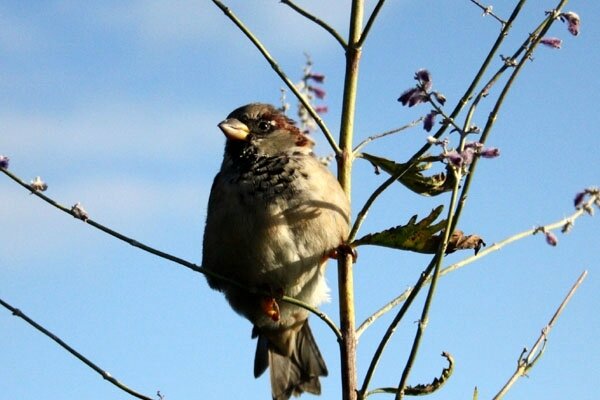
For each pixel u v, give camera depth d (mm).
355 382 7035
